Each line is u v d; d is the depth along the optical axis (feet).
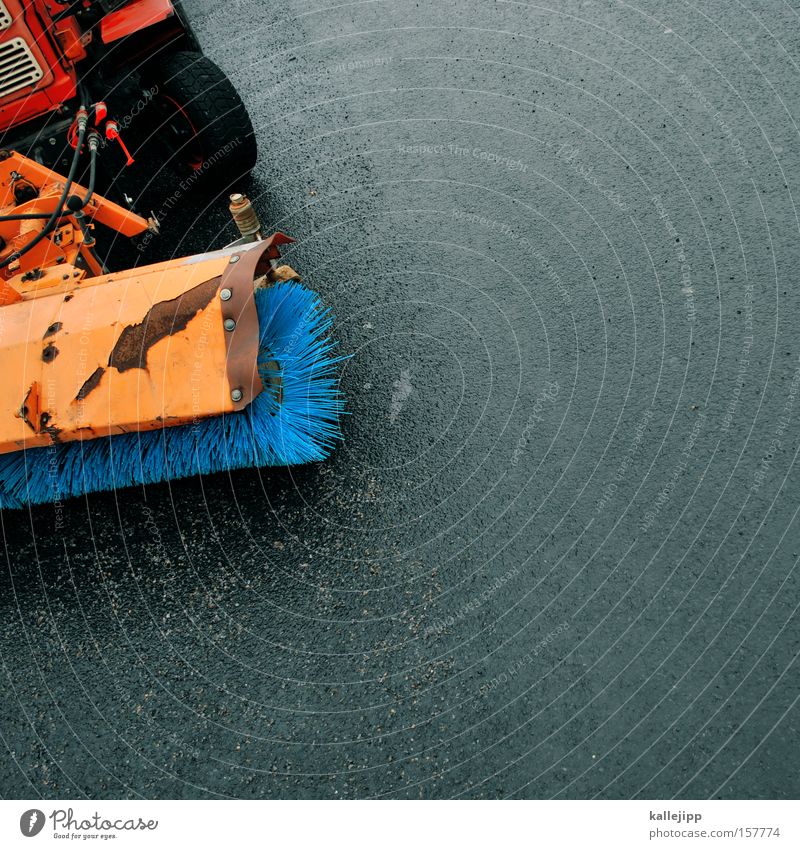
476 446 10.23
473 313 11.37
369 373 11.02
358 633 9.20
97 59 11.59
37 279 9.75
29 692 9.40
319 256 12.41
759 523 9.21
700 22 13.94
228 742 8.79
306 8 16.14
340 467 10.28
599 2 14.67
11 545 10.41
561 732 8.39
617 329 10.89
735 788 7.92
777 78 12.96
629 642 8.77
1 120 10.89
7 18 10.11
